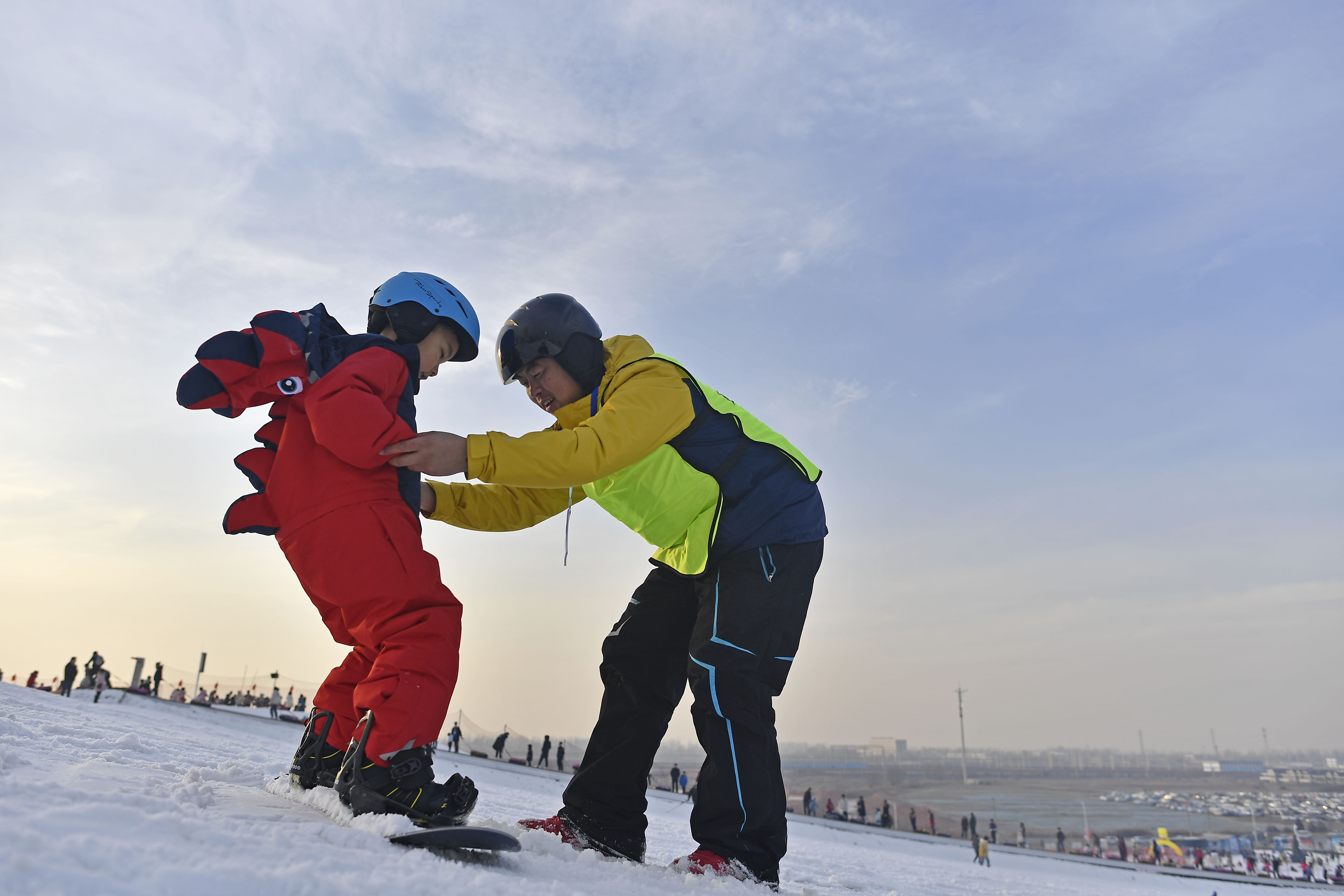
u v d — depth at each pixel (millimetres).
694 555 2480
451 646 1769
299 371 1822
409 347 2031
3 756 1563
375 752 1640
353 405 1781
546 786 20672
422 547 1878
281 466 1843
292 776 1973
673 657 2689
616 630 2754
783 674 2502
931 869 13273
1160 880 23859
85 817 1035
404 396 1998
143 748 3496
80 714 7891
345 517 1783
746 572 2436
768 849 2279
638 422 2266
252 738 14422
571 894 1273
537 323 2479
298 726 20875
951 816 63844
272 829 1257
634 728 2609
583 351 2518
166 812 1199
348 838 1343
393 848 1377
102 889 794
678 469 2451
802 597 2537
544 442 2105
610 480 2551
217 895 862
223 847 1065
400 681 1682
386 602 1760
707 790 2283
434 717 1699
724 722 2309
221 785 2020
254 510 1870
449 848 1497
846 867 8594
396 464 1872
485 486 2812
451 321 2293
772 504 2482
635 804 2582
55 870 796
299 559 1831
